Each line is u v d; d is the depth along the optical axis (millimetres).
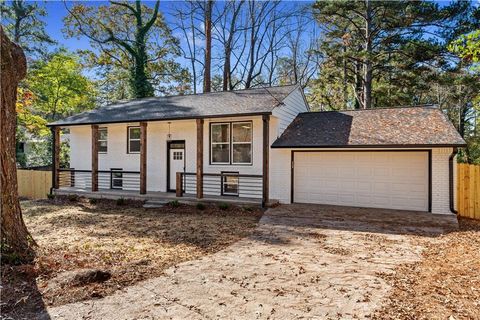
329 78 22422
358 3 18812
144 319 3369
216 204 10969
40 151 22703
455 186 9523
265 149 10453
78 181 15211
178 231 7750
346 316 3443
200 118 11047
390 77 20453
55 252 5504
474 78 16125
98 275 4340
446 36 16516
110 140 14492
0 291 3828
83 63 24234
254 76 26016
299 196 11516
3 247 4691
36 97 18859
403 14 17281
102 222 9031
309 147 10602
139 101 16047
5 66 4758
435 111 11211
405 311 3514
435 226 7945
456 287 4125
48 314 3412
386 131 10375
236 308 3654
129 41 23766
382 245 6348
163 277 4602
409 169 10078
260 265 5168
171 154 13266
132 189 13977
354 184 10812
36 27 24875
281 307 3678
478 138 22812
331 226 8086
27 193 15914
